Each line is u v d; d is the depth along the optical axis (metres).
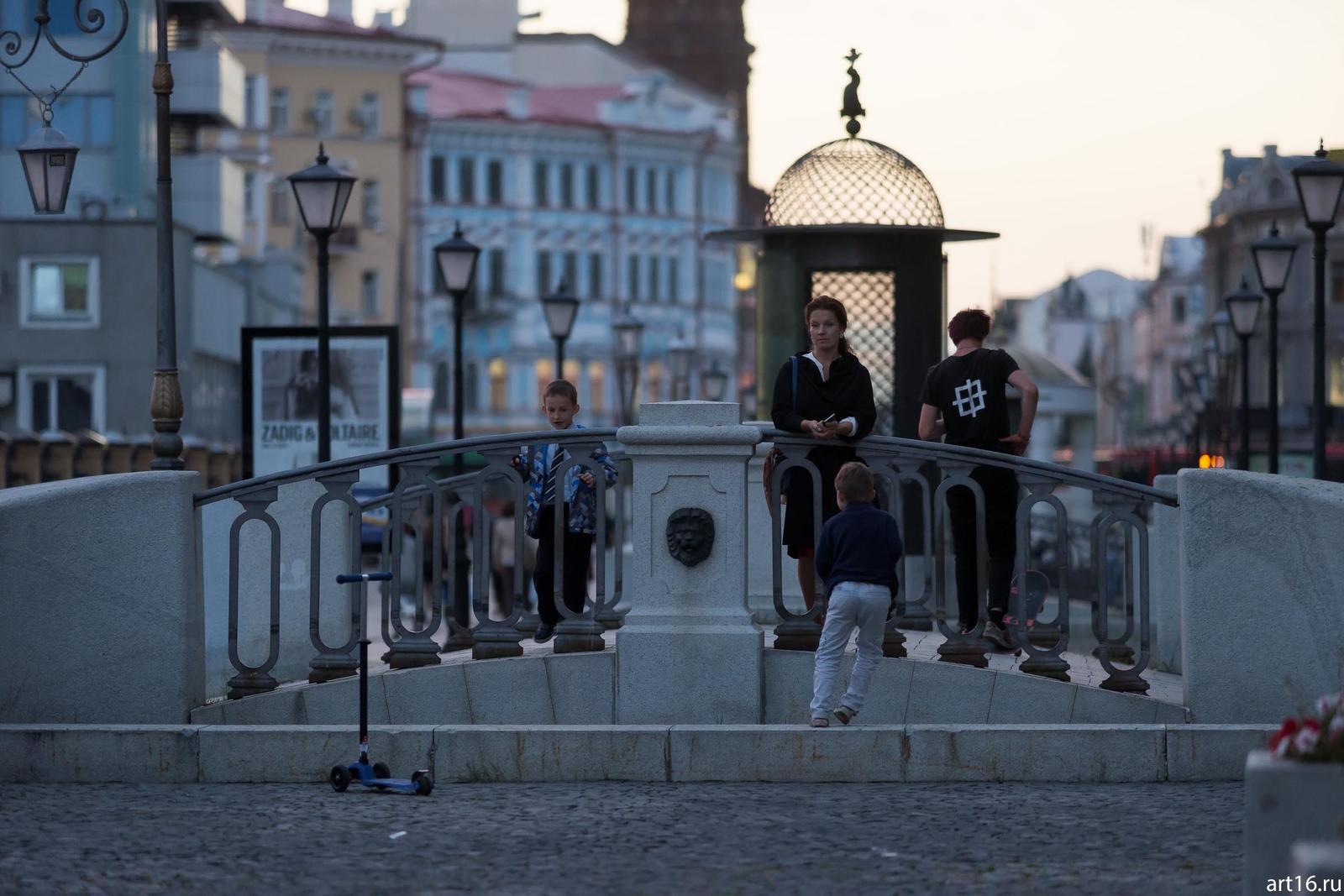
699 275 196.38
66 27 97.31
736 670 20.53
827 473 21.09
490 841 16.41
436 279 174.12
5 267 93.44
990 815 17.31
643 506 20.75
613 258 187.50
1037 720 20.38
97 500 20.88
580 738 19.55
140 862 15.59
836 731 19.36
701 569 20.69
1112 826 16.70
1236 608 19.92
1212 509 19.94
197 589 21.33
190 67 103.38
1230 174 161.00
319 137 160.88
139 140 97.94
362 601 19.50
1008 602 21.50
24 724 20.53
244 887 14.67
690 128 195.00
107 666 20.84
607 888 14.55
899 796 18.44
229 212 106.69
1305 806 12.45
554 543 22.62
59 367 93.56
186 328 95.12
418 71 172.12
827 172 29.48
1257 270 44.78
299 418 38.91
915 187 29.44
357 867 15.34
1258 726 19.09
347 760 19.70
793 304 29.34
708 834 16.62
